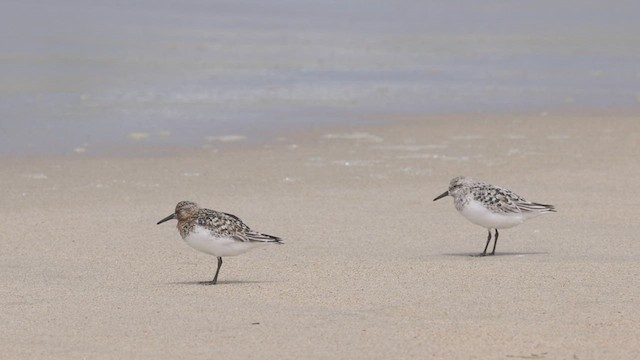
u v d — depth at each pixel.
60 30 37.62
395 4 47.38
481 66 33.00
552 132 23.08
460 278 12.06
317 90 28.31
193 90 27.91
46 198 17.17
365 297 11.20
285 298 11.23
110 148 21.17
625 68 32.94
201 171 19.36
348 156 20.64
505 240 14.49
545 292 11.32
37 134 22.22
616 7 47.69
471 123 24.14
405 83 29.70
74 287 11.90
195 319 10.36
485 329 9.87
